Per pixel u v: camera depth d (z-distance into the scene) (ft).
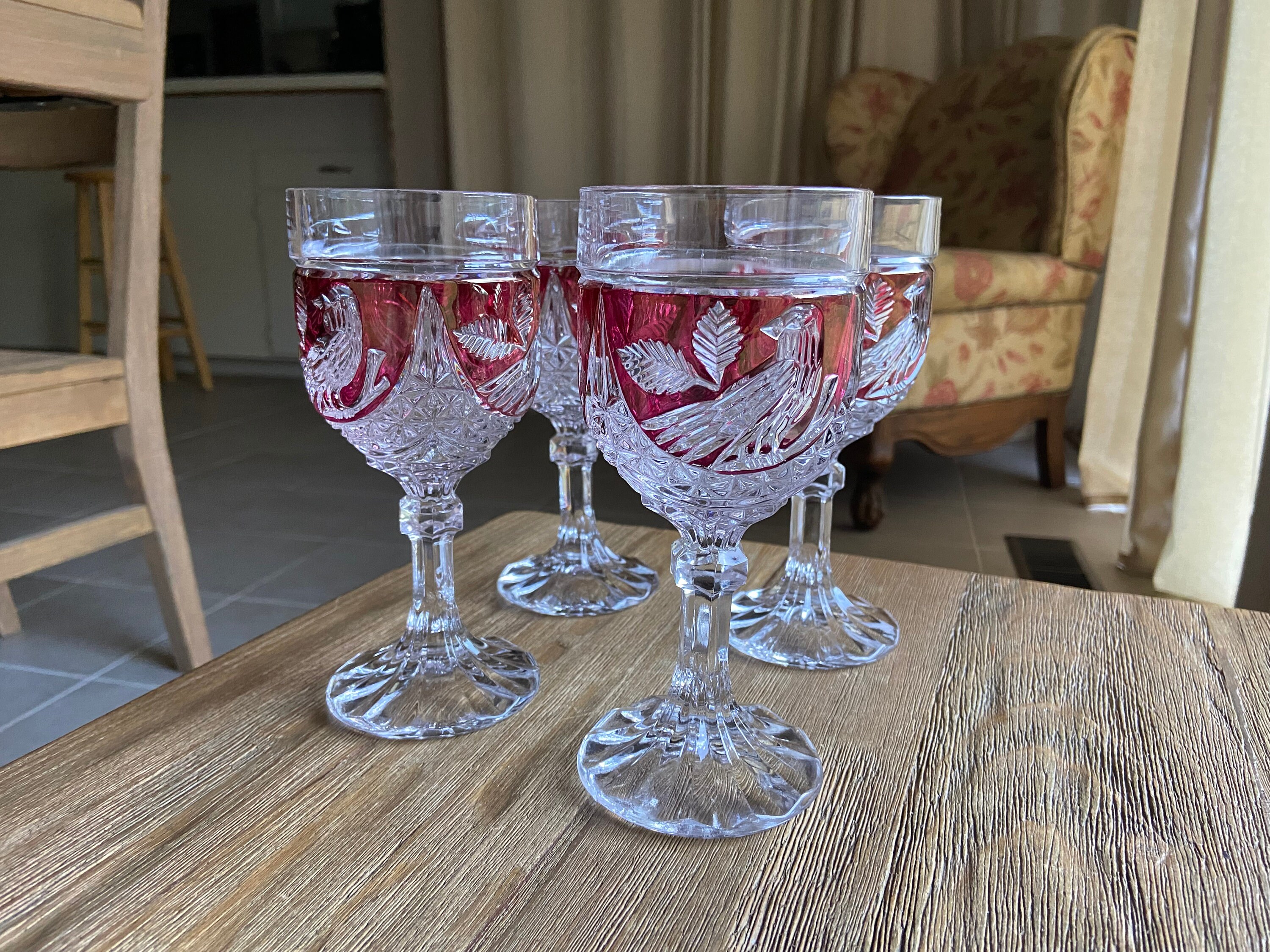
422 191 1.19
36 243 11.66
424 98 9.84
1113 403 6.39
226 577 5.19
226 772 1.15
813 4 8.48
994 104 7.02
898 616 1.68
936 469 7.57
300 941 0.87
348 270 1.20
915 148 7.62
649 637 1.58
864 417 1.69
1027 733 1.28
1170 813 1.09
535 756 1.20
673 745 1.17
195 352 10.61
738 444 1.00
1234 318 4.35
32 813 1.06
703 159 8.98
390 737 1.23
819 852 1.02
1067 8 7.82
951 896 0.95
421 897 0.94
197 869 0.97
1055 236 6.23
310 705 1.32
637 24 8.83
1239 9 4.18
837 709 1.34
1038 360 6.41
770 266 1.01
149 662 4.27
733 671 1.47
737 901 0.94
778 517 5.54
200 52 10.84
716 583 1.15
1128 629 1.61
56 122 3.23
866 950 0.88
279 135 10.73
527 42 9.14
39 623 4.69
